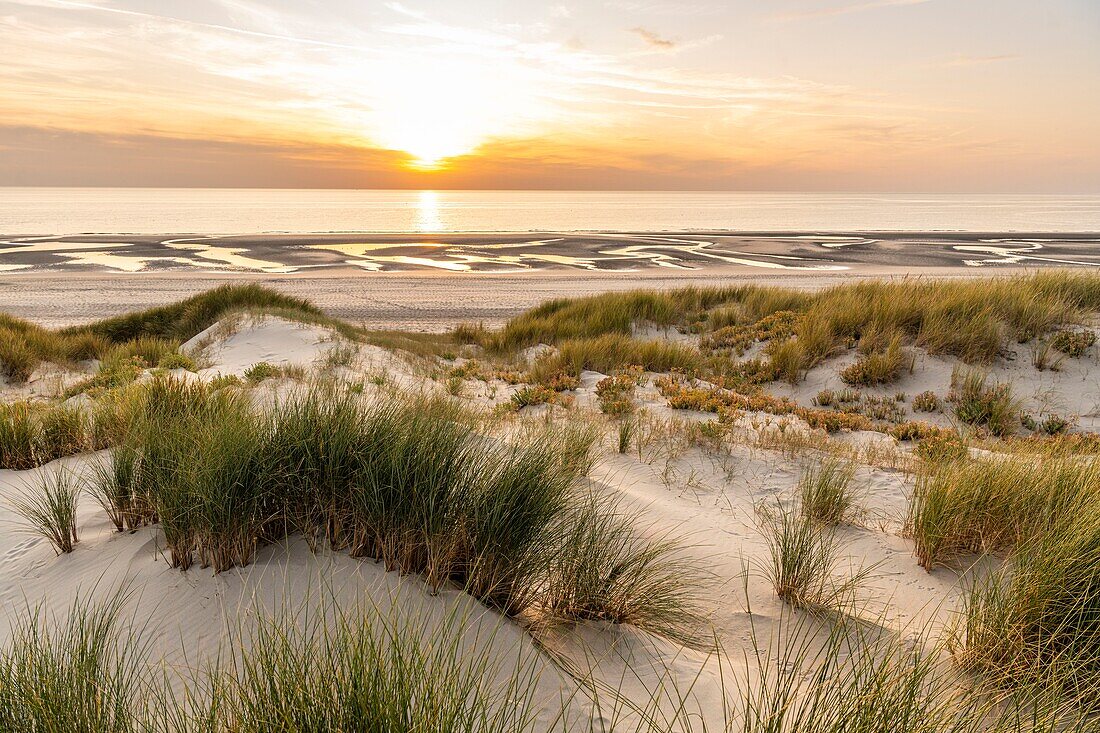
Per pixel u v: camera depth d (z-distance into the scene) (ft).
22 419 18.07
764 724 5.96
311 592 8.36
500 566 8.77
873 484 16.80
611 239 187.52
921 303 35.99
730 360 37.68
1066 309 34.99
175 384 18.89
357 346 41.34
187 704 6.54
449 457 10.32
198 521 9.19
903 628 8.97
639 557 10.13
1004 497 11.86
